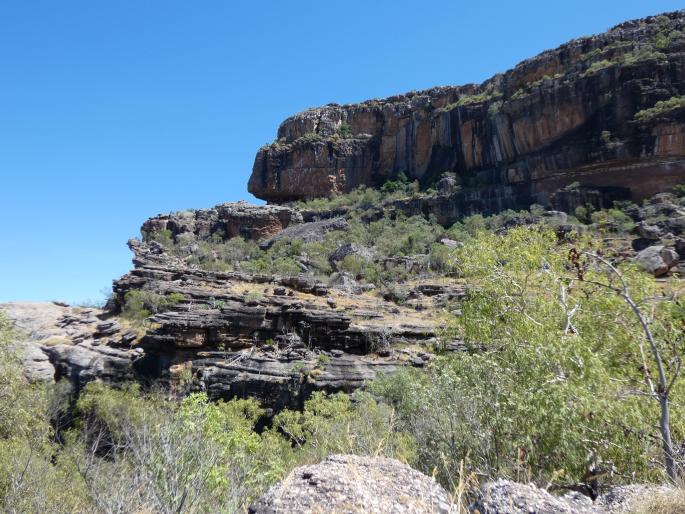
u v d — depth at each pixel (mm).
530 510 3514
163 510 4516
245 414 23453
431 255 60500
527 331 8484
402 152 108438
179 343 32531
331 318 34500
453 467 6309
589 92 73312
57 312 48688
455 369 7863
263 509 3279
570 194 67312
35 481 8273
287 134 126688
